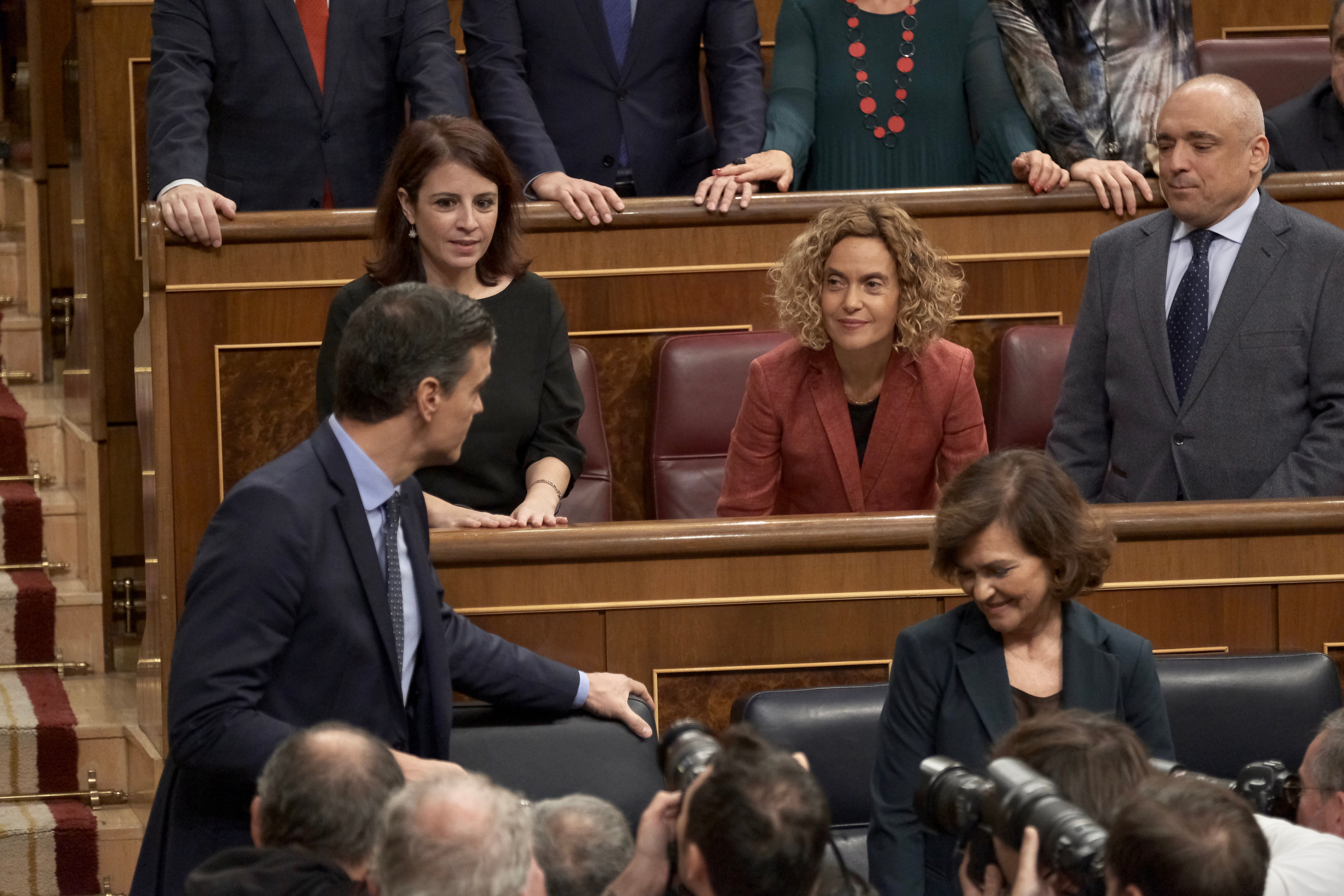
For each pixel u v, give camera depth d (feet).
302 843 18.16
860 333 31.94
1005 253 43.29
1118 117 44.73
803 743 28.43
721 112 45.32
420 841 15.53
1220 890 14.79
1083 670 23.91
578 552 30.22
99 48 47.39
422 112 41.81
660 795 18.49
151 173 40.19
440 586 26.66
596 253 42.39
